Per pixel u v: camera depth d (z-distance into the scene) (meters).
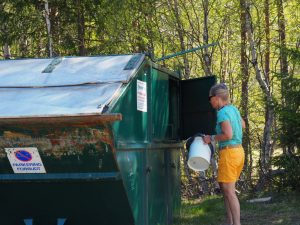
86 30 15.05
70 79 6.01
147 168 6.39
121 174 5.58
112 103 5.40
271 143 14.79
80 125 5.22
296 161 10.30
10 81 6.12
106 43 14.67
